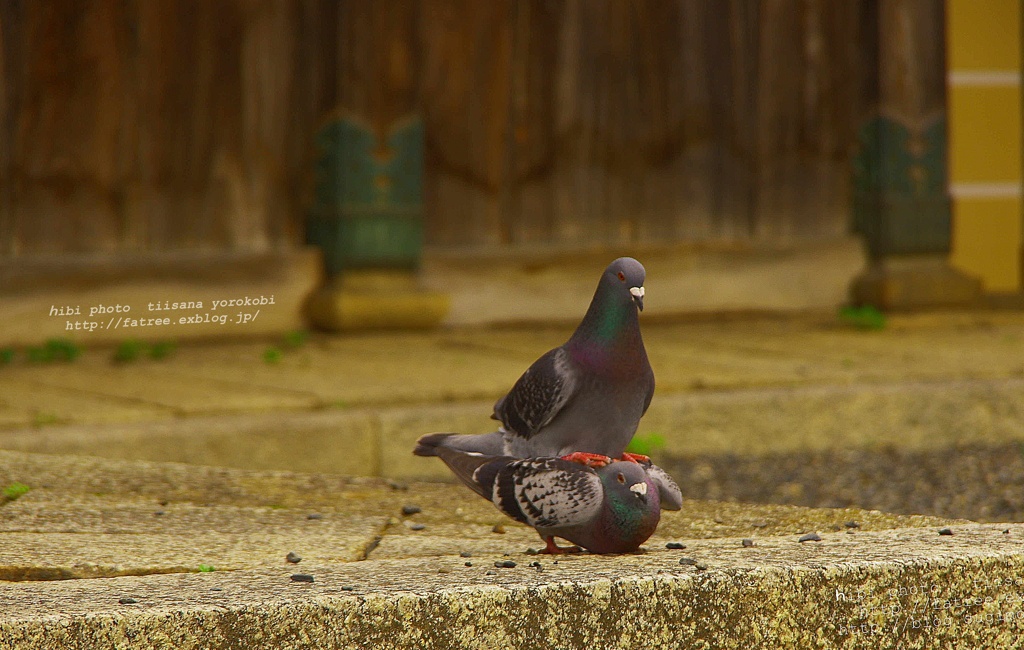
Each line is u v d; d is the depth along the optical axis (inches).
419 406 438.9
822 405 466.6
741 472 428.1
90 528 261.7
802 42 671.1
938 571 210.4
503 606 194.7
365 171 589.6
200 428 398.3
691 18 655.1
